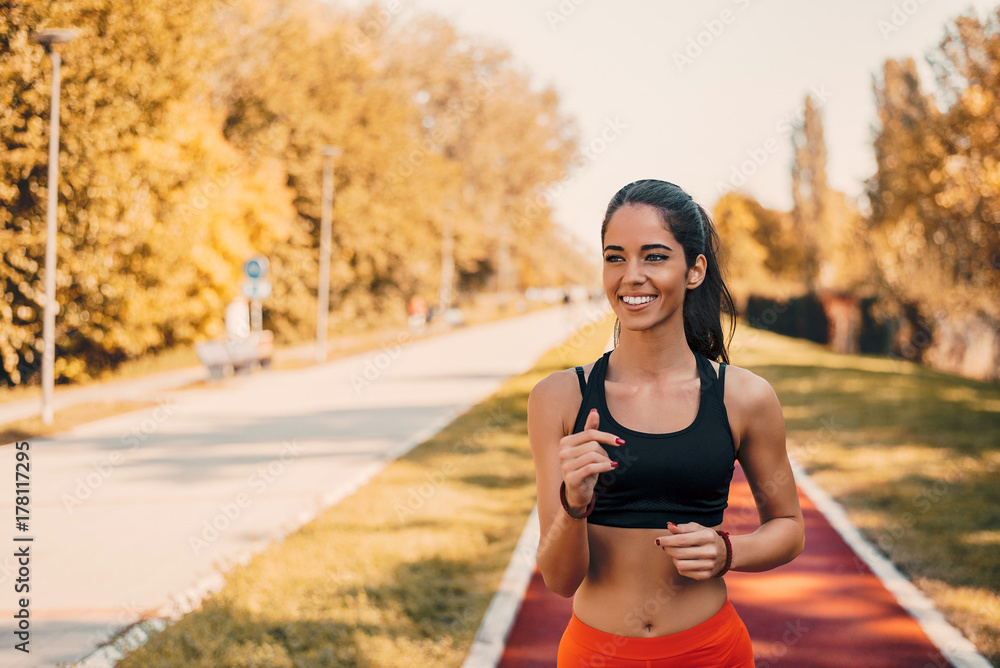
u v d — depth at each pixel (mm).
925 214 16641
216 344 20703
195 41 21438
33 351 19203
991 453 9805
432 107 54406
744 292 44469
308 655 4367
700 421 1996
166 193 20844
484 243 57625
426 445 11383
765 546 2004
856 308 25812
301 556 6051
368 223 37000
